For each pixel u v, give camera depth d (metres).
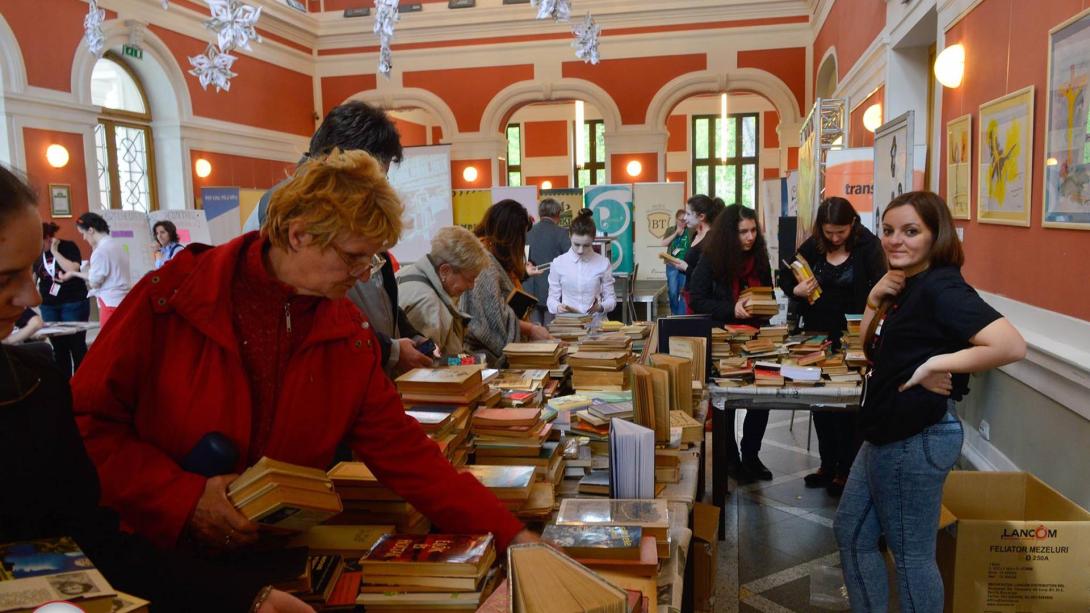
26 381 0.85
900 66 6.01
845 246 3.65
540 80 12.68
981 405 4.00
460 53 12.87
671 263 6.54
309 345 1.22
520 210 3.45
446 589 1.15
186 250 1.23
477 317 3.03
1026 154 3.35
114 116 9.50
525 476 1.63
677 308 6.68
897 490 2.04
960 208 4.42
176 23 10.03
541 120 19.08
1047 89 3.09
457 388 1.80
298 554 1.18
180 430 1.16
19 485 0.82
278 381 1.23
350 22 12.95
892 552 2.10
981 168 4.01
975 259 4.16
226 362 1.17
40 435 0.84
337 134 1.79
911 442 2.00
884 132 4.97
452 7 12.71
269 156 12.05
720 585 2.88
